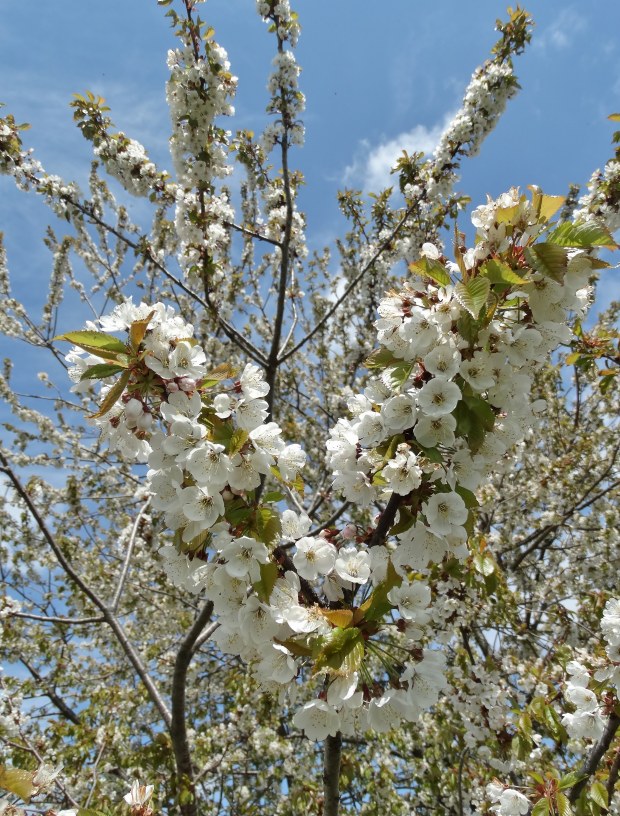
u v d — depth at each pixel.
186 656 4.61
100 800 5.26
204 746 6.30
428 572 4.22
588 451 8.02
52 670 8.95
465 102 6.18
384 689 2.07
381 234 8.05
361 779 6.59
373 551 2.18
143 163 6.10
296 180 7.00
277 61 6.00
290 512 2.34
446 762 6.28
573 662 3.87
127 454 2.36
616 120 4.50
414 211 7.02
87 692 8.91
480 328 2.11
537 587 7.57
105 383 2.31
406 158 6.64
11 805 2.30
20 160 6.15
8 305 9.39
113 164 6.04
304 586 2.26
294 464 2.30
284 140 6.09
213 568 2.17
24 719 5.32
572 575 7.32
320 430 10.05
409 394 2.16
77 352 2.31
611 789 3.41
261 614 2.06
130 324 2.21
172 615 8.52
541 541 7.92
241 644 2.17
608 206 4.81
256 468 2.20
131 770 6.13
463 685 4.67
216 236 5.97
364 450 2.45
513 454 2.62
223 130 5.74
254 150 6.87
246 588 2.08
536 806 3.22
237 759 6.54
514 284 2.09
